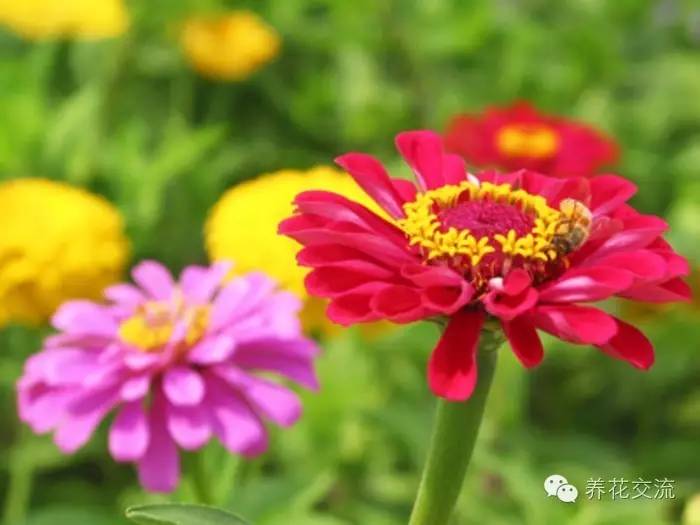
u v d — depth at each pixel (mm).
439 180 391
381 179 386
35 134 719
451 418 365
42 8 815
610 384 736
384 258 365
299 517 512
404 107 901
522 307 345
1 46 928
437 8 932
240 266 548
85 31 823
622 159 838
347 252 365
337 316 351
